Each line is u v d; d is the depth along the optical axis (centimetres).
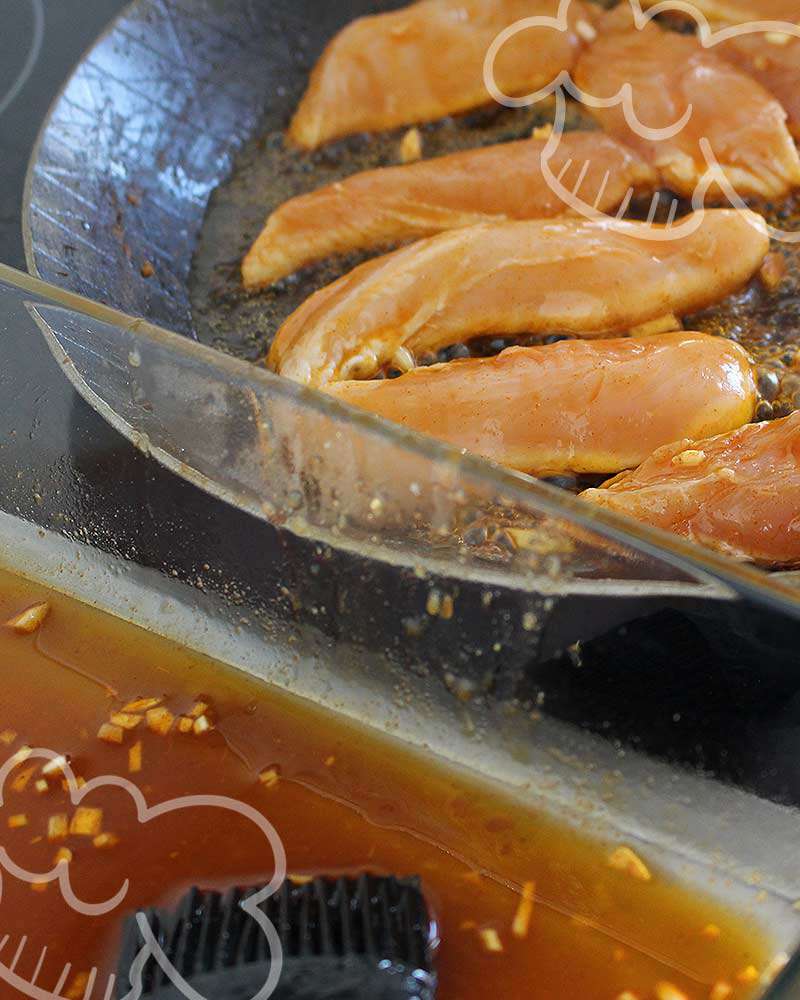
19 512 43
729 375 45
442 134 57
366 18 56
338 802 39
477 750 39
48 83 56
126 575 42
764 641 36
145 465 41
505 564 38
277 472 40
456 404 45
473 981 37
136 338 40
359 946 36
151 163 55
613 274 48
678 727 38
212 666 41
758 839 38
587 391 45
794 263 51
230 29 58
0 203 53
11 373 42
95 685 41
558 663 38
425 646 40
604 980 37
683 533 43
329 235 52
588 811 39
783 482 42
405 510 39
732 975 37
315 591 40
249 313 52
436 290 48
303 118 56
